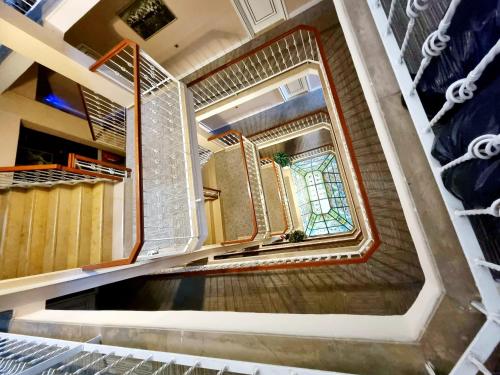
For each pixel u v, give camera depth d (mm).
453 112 678
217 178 5766
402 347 855
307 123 5766
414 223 898
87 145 5441
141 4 3518
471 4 536
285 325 1066
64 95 5246
